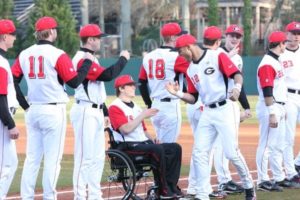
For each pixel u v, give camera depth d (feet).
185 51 40.88
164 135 46.68
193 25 271.08
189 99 42.29
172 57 45.50
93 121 40.98
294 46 50.24
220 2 266.98
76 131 41.32
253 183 46.55
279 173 48.57
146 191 46.14
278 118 47.44
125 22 204.33
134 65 181.06
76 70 41.14
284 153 49.90
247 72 177.58
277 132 47.98
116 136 43.27
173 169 42.29
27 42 217.15
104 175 53.21
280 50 47.16
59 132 38.83
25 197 39.78
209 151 41.86
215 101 40.88
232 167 60.44
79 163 41.34
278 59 47.24
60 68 38.04
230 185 47.52
